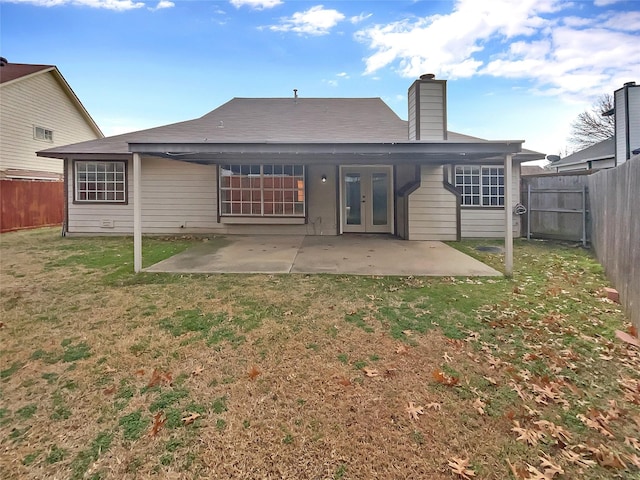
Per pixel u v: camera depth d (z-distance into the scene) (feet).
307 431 6.75
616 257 14.85
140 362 9.30
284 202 34.73
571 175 28.66
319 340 10.63
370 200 36.35
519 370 8.89
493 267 20.27
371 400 7.72
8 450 6.18
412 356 9.66
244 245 28.30
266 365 9.18
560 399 7.68
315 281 17.13
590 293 15.02
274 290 15.66
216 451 6.23
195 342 10.47
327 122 36.68
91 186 34.94
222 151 18.53
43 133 54.39
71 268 20.02
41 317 12.41
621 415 7.12
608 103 86.79
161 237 33.24
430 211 30.68
